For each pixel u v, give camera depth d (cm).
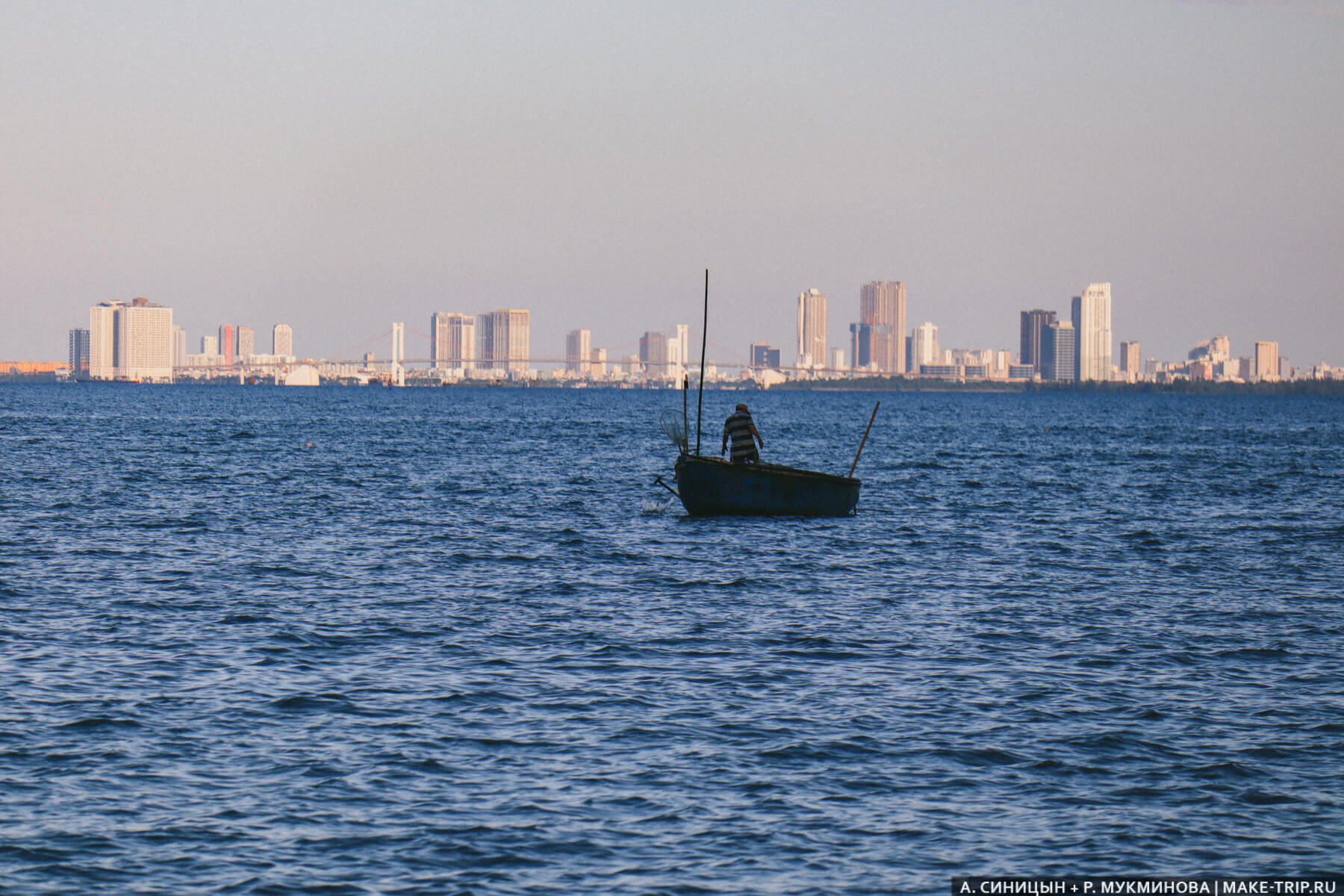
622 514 16350
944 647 8425
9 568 11144
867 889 4716
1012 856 4991
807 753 6128
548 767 5916
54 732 6303
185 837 5072
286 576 11012
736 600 10131
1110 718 6738
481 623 9062
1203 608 9956
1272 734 6481
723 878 4781
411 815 5328
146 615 9138
